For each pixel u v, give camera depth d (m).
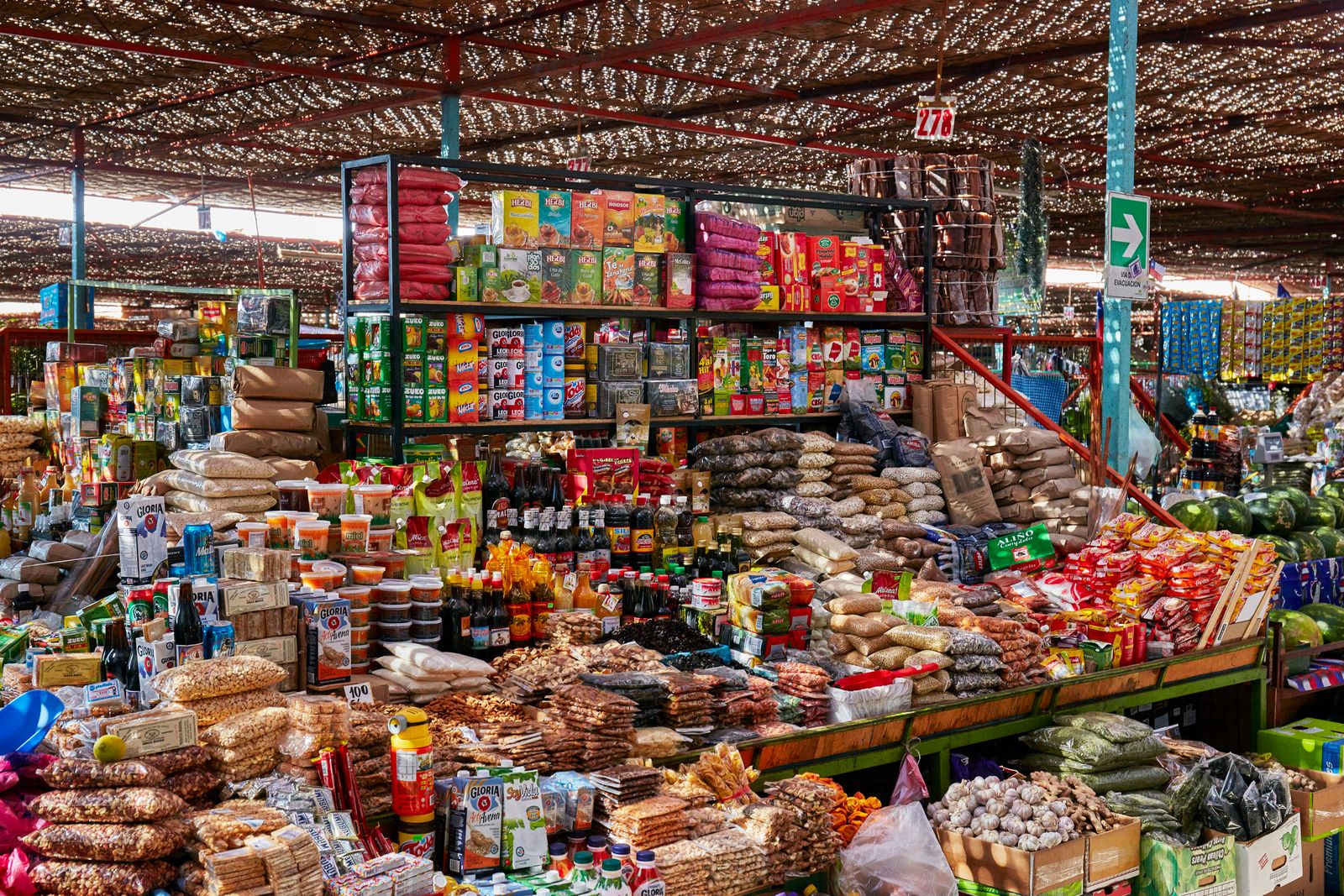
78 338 9.95
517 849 3.59
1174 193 24.11
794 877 4.11
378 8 12.59
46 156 19.30
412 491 5.25
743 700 4.59
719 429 7.23
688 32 13.59
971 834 4.40
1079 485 7.44
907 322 8.09
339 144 18.47
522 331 6.18
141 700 3.77
